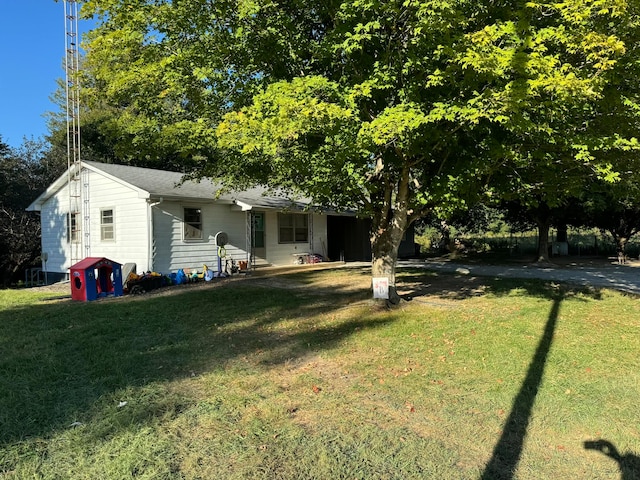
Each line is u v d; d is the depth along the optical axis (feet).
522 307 27.20
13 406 12.99
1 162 67.26
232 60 22.12
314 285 37.76
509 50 16.46
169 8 20.57
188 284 40.22
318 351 18.51
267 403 13.24
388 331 21.35
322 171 21.93
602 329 21.94
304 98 17.30
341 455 10.32
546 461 10.22
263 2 19.43
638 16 16.71
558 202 26.40
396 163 24.26
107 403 13.20
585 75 17.57
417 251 85.87
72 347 19.35
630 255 79.05
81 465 9.81
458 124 19.86
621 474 9.71
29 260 65.10
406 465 9.95
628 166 22.86
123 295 35.35
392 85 19.83
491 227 125.80
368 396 13.85
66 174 49.67
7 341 20.62
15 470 9.59
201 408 12.85
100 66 24.97
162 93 22.16
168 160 76.23
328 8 21.90
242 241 50.47
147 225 41.65
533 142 21.84
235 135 18.83
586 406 13.14
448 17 16.46
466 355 17.81
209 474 9.50
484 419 12.31
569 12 16.58
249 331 22.00
